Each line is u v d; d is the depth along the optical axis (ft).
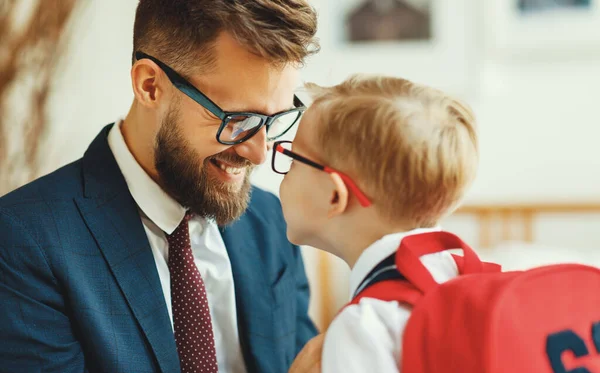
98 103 6.32
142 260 3.18
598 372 2.13
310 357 2.31
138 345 3.07
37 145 5.80
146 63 3.17
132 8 6.29
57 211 3.11
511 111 6.66
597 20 6.42
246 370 3.62
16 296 2.91
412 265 2.28
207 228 3.54
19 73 5.65
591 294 2.32
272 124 3.29
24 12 5.65
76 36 6.13
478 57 6.59
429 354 2.09
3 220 3.00
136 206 3.33
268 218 3.93
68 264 3.01
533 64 6.59
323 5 6.63
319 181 2.49
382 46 6.66
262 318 3.62
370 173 2.38
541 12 6.50
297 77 3.20
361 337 2.13
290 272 3.88
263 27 2.93
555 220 6.66
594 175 6.62
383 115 2.35
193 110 3.10
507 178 6.74
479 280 2.23
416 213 2.42
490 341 2.02
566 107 6.59
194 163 3.19
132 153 3.39
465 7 6.55
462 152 2.38
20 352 2.90
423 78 6.67
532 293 2.20
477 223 6.74
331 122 2.44
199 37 3.00
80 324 2.99
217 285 3.54
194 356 3.26
